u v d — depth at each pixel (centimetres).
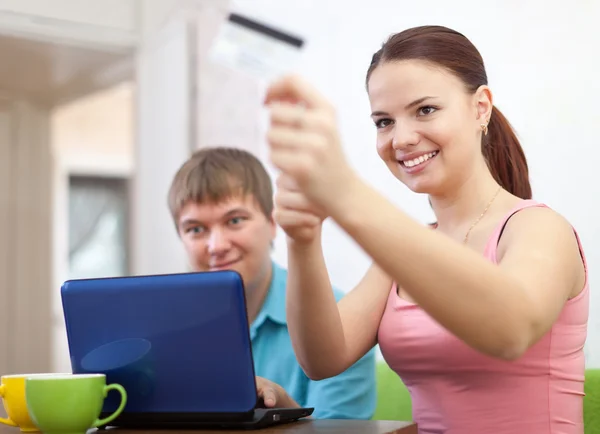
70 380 99
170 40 319
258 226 156
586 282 118
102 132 588
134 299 102
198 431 102
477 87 125
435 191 125
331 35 249
